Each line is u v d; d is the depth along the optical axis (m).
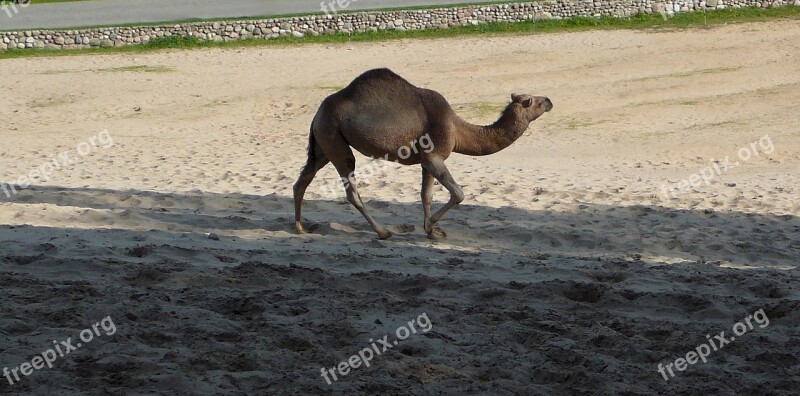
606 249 10.28
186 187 14.60
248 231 10.52
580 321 7.25
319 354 6.28
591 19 32.94
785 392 5.86
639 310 7.65
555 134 21.69
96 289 7.46
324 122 9.98
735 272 8.87
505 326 6.98
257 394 5.60
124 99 25.38
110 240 9.44
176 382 5.69
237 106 24.80
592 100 24.59
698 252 10.14
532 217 12.08
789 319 7.34
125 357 6.02
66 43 31.38
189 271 8.12
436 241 10.37
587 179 16.12
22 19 34.84
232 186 14.78
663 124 22.34
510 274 8.64
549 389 5.85
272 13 34.59
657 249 10.27
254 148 20.17
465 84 26.19
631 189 14.90
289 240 10.12
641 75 26.80
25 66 29.03
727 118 22.62
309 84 26.72
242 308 7.28
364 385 5.77
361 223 11.32
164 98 25.59
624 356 6.51
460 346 6.63
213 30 31.98
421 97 9.95
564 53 29.30
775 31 30.95
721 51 28.88
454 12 32.72
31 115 23.70
